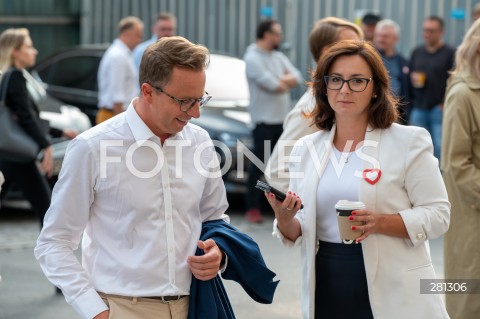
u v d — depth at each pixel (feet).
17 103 28.09
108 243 14.49
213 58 49.44
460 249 21.17
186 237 14.67
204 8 60.80
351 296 15.57
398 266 15.26
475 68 20.85
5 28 68.13
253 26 59.00
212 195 15.34
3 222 41.37
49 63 53.21
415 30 54.13
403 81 43.93
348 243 15.07
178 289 14.46
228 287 30.53
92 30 65.67
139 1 63.36
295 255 34.94
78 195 14.33
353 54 15.51
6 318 26.63
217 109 44.06
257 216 41.24
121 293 14.32
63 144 39.37
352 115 15.52
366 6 55.06
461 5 53.06
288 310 27.76
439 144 46.47
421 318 15.17
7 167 28.68
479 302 21.20
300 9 57.00
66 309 27.73
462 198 20.94
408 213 15.20
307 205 15.80
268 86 40.63
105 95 41.98
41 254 14.40
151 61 13.93
